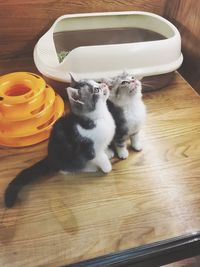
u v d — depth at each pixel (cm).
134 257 66
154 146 89
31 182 79
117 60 94
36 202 75
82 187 78
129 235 69
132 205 75
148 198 76
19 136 86
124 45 94
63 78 95
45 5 109
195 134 93
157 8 122
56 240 68
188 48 110
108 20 115
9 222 71
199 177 81
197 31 103
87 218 72
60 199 76
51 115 91
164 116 99
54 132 77
